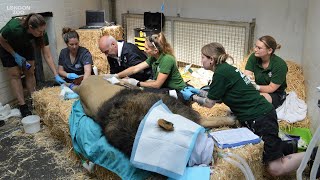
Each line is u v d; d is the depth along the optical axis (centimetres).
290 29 351
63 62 345
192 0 436
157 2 481
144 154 173
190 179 167
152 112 191
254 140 197
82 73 347
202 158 179
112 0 543
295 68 333
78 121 242
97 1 530
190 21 437
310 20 298
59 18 450
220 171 174
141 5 507
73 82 327
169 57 267
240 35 390
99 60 429
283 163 202
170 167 169
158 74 270
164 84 276
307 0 326
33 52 359
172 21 461
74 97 291
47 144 282
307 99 294
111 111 212
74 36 328
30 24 304
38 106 307
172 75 272
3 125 320
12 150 274
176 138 173
